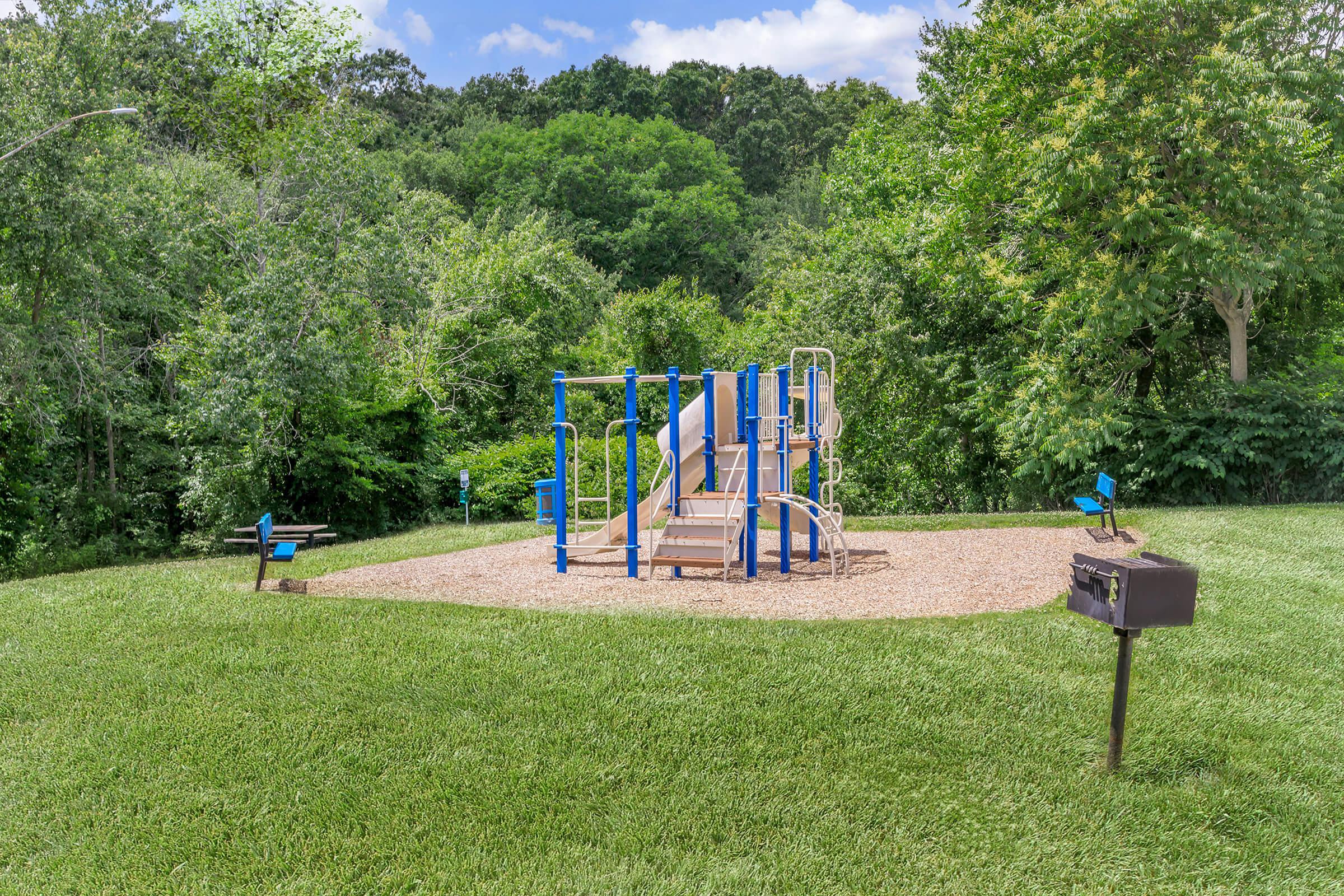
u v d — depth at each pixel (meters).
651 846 4.25
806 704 5.57
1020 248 15.47
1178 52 13.35
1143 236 12.45
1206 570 8.94
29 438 18.88
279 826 4.49
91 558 20.14
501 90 72.25
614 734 5.26
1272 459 14.55
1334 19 14.12
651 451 20.62
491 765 4.96
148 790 4.88
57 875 4.22
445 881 4.00
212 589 9.02
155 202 19.83
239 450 19.05
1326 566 9.18
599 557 10.98
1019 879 4.02
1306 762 5.02
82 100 18.64
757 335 29.39
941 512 21.66
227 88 23.92
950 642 6.60
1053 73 14.16
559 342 29.73
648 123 61.19
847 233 23.67
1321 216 12.60
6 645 7.32
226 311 19.11
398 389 22.41
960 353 18.44
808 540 11.30
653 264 55.44
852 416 20.14
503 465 22.09
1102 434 13.68
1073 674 6.10
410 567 10.49
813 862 4.11
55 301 19.33
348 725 5.46
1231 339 15.53
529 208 52.97
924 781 4.79
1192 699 5.72
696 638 6.71
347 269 19.42
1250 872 4.11
